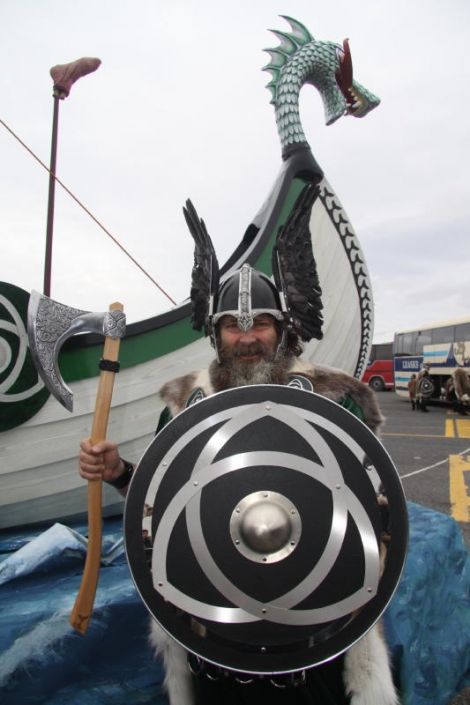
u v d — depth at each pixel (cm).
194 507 110
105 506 281
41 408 254
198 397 138
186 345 287
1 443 252
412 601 189
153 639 141
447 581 229
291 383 133
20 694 158
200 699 126
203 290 151
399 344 1809
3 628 163
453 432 951
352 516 109
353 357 396
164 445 115
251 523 105
